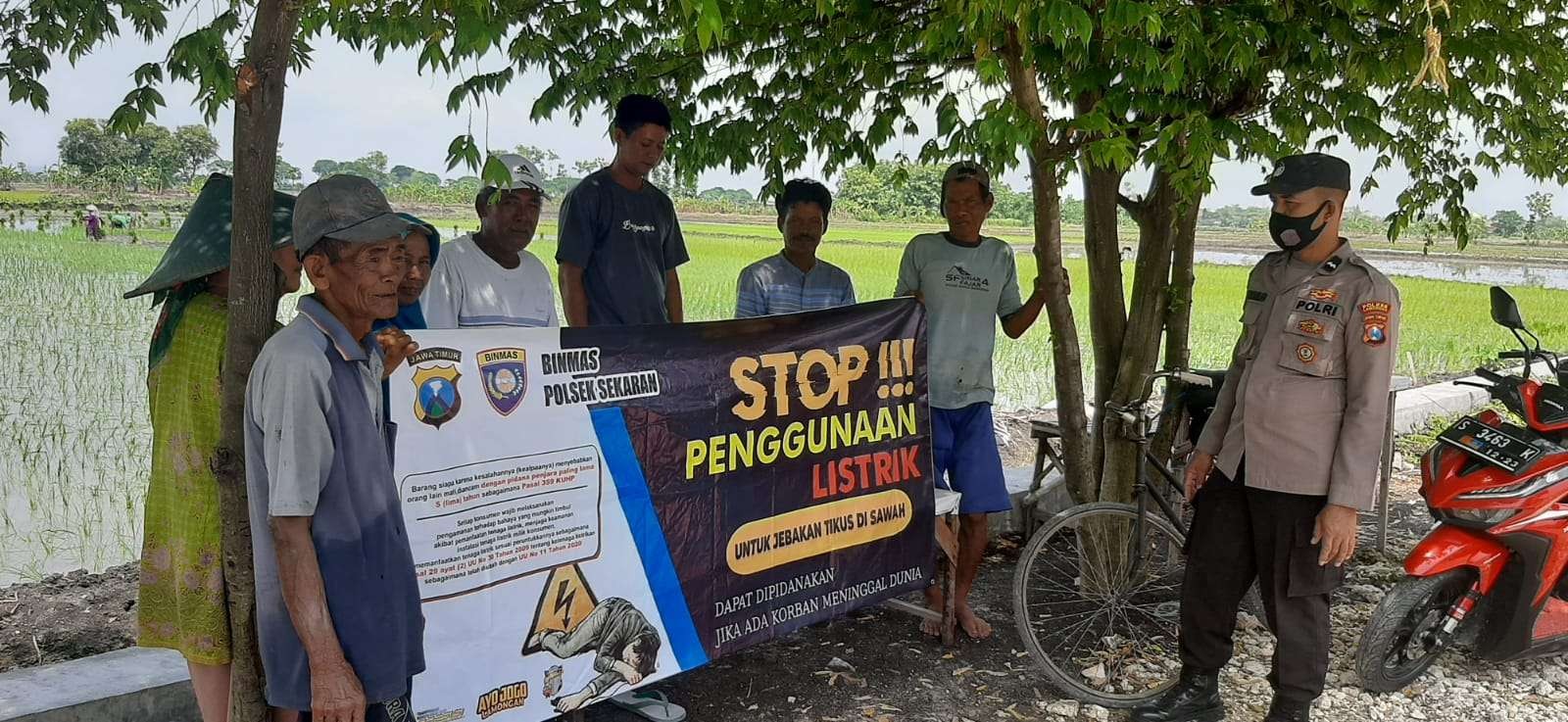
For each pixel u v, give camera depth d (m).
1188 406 4.92
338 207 2.33
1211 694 3.97
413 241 2.78
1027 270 26.45
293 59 4.00
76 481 6.74
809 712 4.05
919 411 4.33
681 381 3.62
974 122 4.51
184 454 2.64
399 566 2.51
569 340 3.34
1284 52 4.05
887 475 4.25
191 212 2.72
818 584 4.08
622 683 3.55
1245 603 5.05
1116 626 4.80
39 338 11.71
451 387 3.08
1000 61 3.72
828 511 4.08
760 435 3.84
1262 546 3.72
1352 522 3.48
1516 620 4.20
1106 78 4.00
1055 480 6.22
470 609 3.17
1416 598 4.12
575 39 4.68
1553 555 4.13
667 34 5.09
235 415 2.36
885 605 5.05
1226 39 3.74
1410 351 14.55
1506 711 4.12
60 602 4.78
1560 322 18.39
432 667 3.10
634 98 4.49
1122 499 4.92
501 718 3.26
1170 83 3.58
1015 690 4.26
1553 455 4.13
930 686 4.28
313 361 2.29
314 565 2.32
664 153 5.24
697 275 22.39
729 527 3.79
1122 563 4.55
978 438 4.70
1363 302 3.48
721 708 4.07
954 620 4.64
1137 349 4.88
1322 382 3.56
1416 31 3.96
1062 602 4.70
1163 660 4.48
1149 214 4.83
